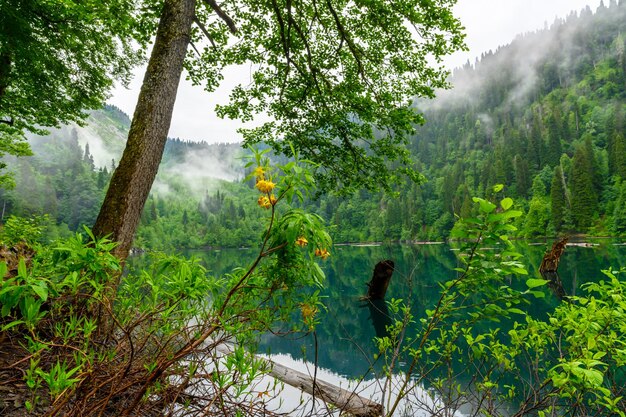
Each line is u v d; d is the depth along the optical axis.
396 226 106.56
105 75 10.74
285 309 2.05
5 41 7.70
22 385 2.03
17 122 10.64
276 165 1.88
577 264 23.36
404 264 29.42
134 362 2.01
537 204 74.25
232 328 1.86
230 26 6.39
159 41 4.64
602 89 146.12
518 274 2.21
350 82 7.71
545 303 10.98
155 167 4.22
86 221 103.50
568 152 115.75
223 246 133.38
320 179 7.84
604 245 45.53
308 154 7.68
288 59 7.59
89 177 122.38
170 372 1.89
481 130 171.88
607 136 105.31
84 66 10.03
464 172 135.25
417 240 100.38
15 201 81.19
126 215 3.83
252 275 2.08
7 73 8.88
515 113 181.25
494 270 2.16
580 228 68.25
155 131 4.27
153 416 1.84
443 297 2.62
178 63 4.64
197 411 1.79
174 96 4.56
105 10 6.24
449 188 108.38
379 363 6.79
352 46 7.34
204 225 160.38
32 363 1.40
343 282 21.95
